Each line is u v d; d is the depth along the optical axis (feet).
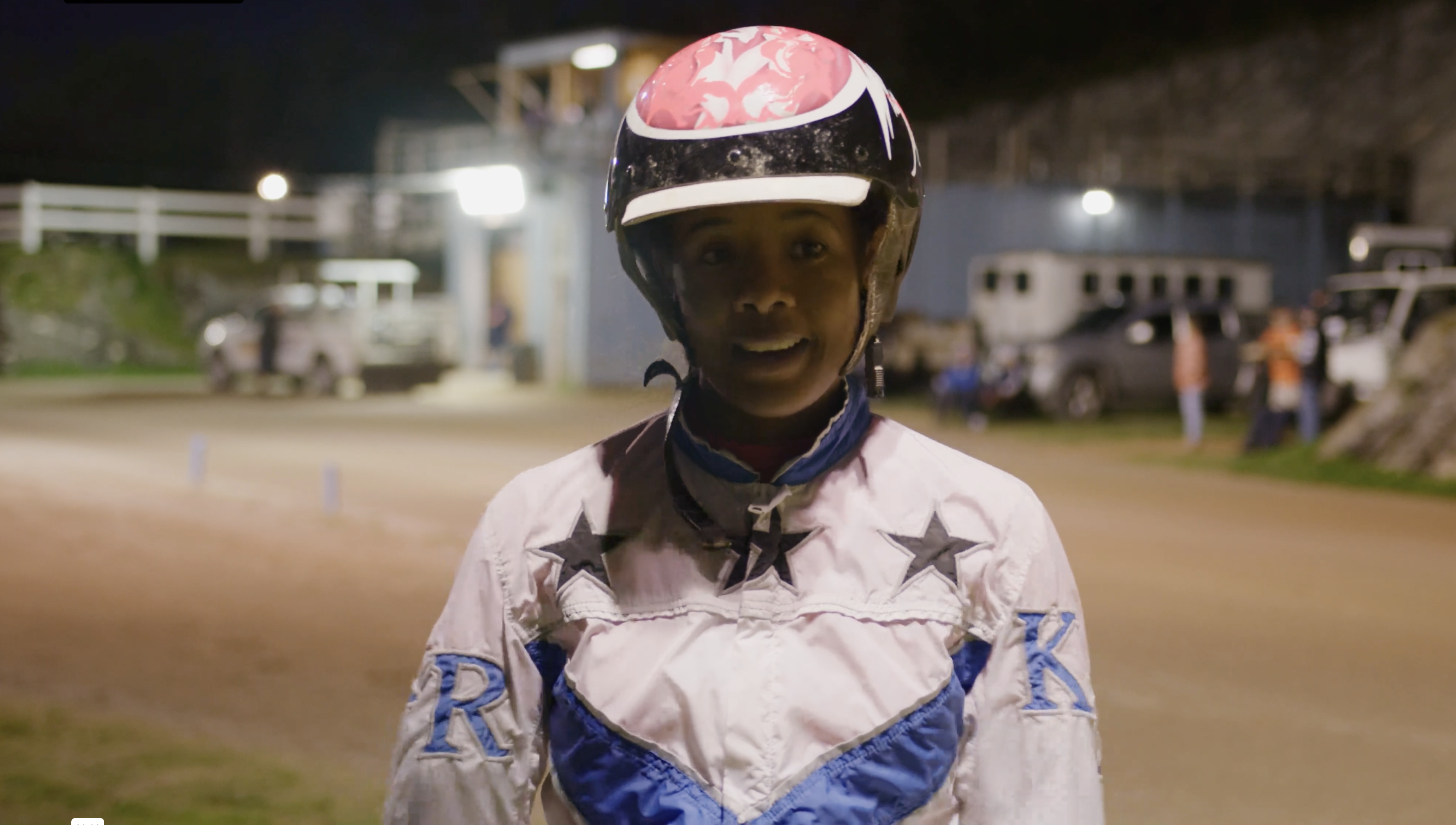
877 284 5.65
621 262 5.95
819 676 5.25
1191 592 30.78
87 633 25.40
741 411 5.61
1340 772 18.62
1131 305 81.56
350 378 88.79
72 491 44.80
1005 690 5.46
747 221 5.35
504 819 5.50
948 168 98.53
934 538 5.46
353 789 16.83
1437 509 46.60
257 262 119.96
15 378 104.47
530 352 94.48
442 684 5.58
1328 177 104.01
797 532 5.41
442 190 107.76
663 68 5.54
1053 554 5.60
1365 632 27.20
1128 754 19.25
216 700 20.94
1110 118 118.73
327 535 36.63
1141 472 55.06
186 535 36.58
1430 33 106.93
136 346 111.34
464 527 38.09
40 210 114.01
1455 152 100.58
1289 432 69.36
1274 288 100.99
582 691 5.37
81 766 17.54
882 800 5.21
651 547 5.47
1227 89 115.85
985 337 90.38
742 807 5.15
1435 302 73.46
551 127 95.81
